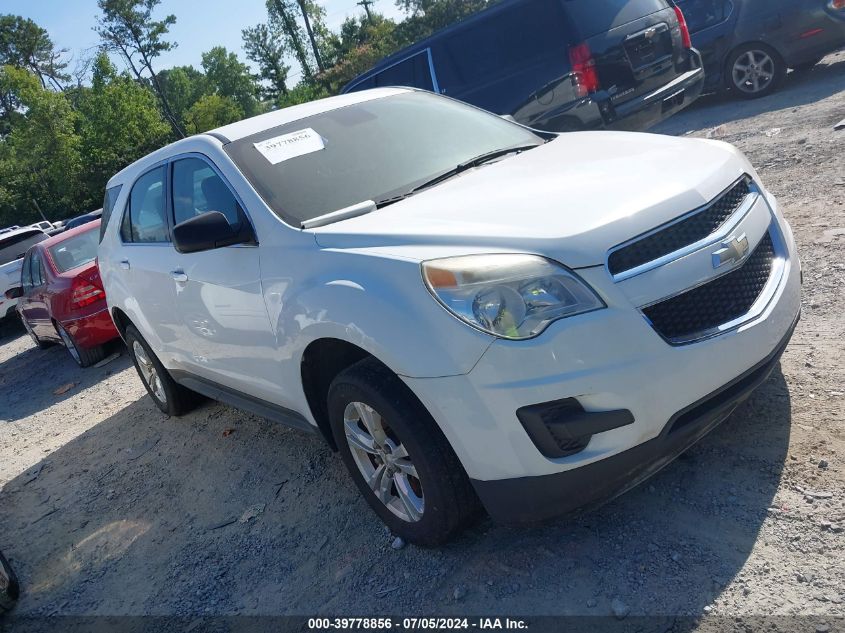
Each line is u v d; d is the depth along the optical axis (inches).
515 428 96.1
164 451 199.9
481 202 115.0
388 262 105.4
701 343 98.1
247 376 147.9
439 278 99.2
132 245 192.5
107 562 151.3
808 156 256.8
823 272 172.6
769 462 114.2
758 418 125.6
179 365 187.6
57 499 192.4
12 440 264.4
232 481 167.9
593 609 97.3
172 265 164.1
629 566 102.7
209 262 146.0
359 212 127.4
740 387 103.9
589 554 107.3
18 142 2172.7
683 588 96.1
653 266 97.6
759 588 92.7
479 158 144.3
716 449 121.3
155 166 179.6
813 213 208.4
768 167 259.8
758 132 312.5
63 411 280.4
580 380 93.5
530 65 307.7
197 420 214.2
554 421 94.8
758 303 106.3
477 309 96.0
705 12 390.9
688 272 99.1
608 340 94.0
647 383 95.1
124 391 277.4
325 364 126.4
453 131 157.2
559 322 93.9
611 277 95.6
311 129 152.3
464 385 97.2
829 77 379.2
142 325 194.1
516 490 99.8
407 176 139.9
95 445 225.0
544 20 299.1
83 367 341.1
